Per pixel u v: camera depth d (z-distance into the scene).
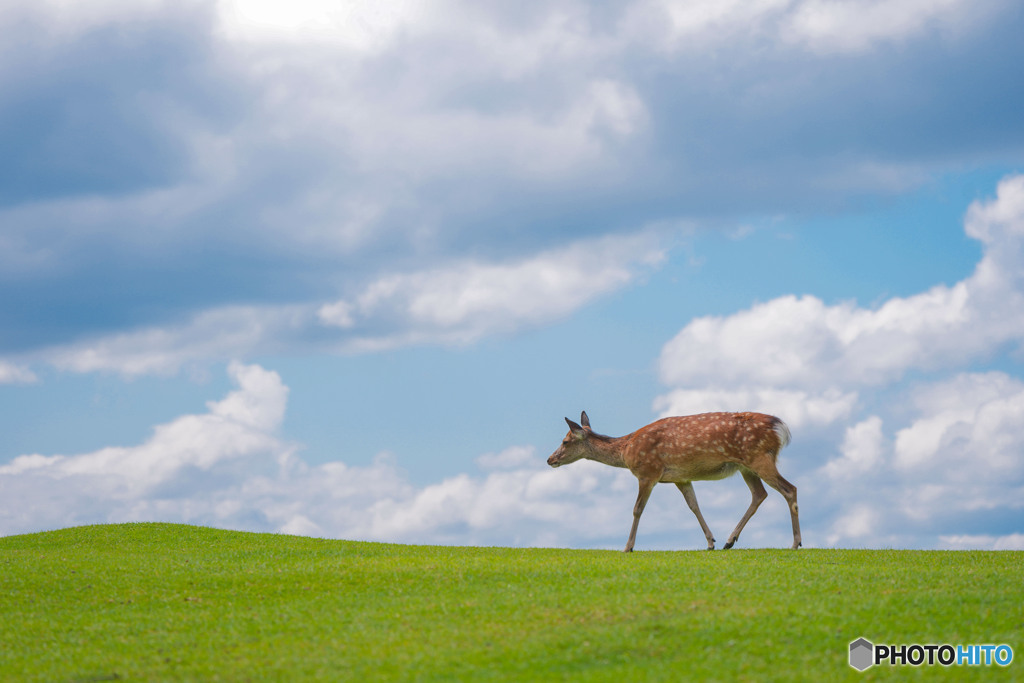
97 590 12.48
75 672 8.47
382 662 8.08
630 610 9.44
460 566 12.97
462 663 7.91
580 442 17.50
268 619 10.23
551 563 13.12
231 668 8.25
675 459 15.96
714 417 15.92
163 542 18.12
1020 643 8.16
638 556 14.51
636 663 7.72
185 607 11.28
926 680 7.23
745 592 10.27
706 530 16.12
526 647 8.25
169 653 9.01
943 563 13.39
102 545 17.88
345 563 13.83
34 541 18.58
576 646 8.24
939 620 8.93
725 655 7.87
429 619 9.69
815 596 10.01
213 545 17.58
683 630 8.58
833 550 15.12
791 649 8.02
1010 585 10.77
